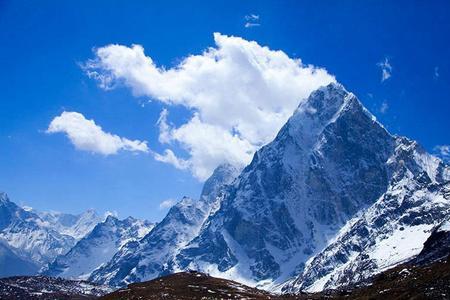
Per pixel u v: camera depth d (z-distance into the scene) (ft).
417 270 586.04
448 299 449.89
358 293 597.11
